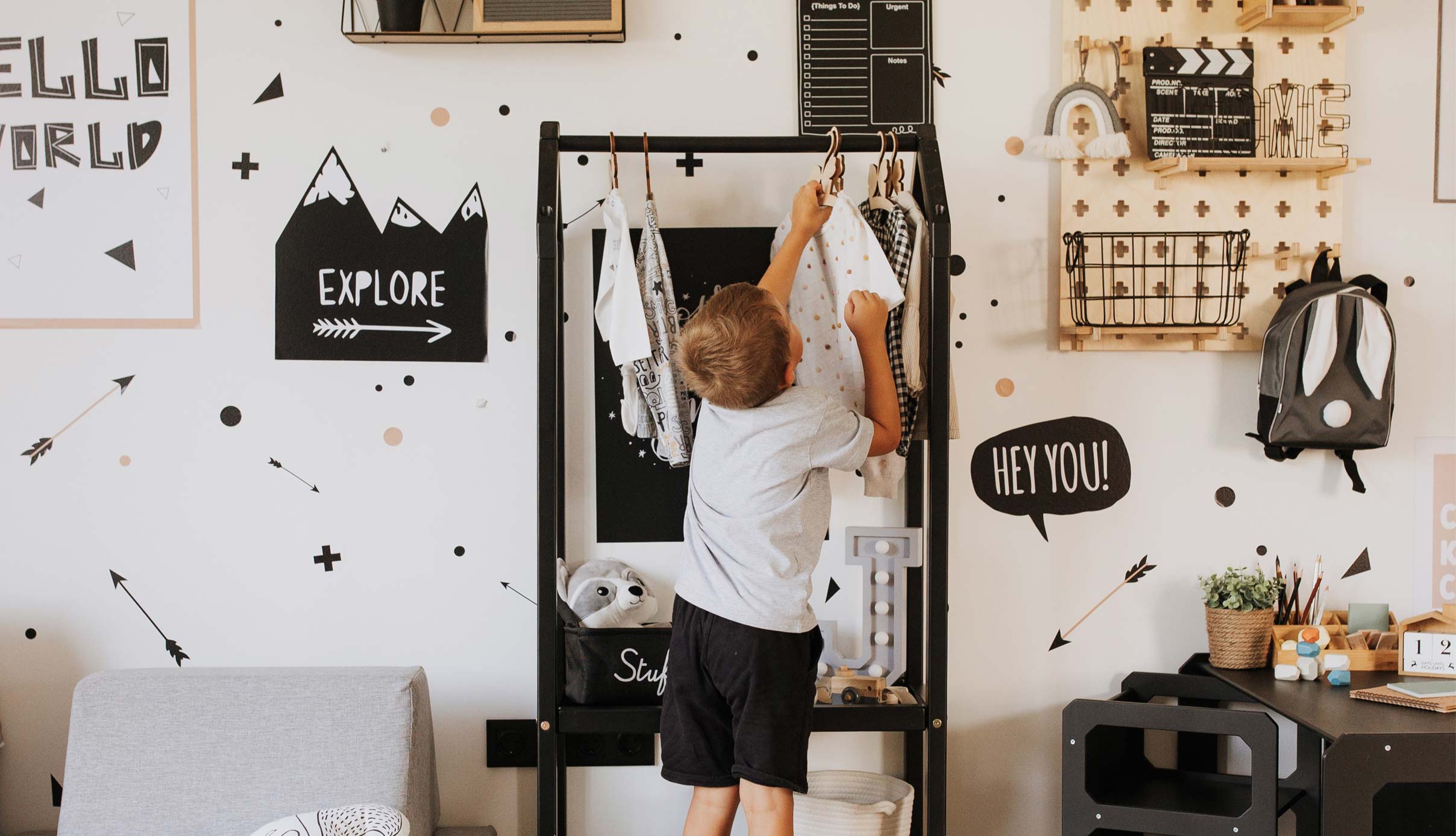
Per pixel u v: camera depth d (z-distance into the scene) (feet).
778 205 6.19
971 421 6.30
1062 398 6.32
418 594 6.22
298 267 6.13
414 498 6.21
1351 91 6.37
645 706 5.48
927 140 5.39
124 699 5.13
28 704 6.14
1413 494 6.45
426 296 6.17
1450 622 5.81
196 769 5.05
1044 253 6.29
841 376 5.55
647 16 6.16
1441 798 5.81
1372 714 5.11
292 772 5.05
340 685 5.17
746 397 4.71
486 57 6.15
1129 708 5.36
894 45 6.17
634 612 5.78
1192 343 6.27
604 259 5.57
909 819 5.87
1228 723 5.18
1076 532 6.36
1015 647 6.36
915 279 5.44
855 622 6.29
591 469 6.19
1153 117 6.10
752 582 4.71
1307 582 6.43
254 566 6.19
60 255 6.10
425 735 5.42
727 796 5.03
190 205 6.10
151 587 6.17
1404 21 6.38
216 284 6.13
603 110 6.17
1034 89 6.26
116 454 6.15
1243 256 6.21
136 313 6.12
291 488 6.18
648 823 6.23
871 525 6.31
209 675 5.26
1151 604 6.39
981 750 6.36
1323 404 5.84
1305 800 5.14
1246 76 6.16
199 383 6.15
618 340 5.31
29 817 6.14
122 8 6.07
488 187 6.17
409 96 6.14
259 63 6.10
